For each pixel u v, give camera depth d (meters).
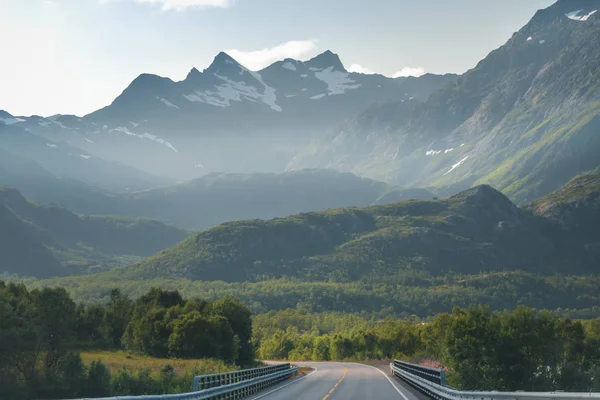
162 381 44.69
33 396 40.94
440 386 35.34
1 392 39.88
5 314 44.25
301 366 100.69
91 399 18.61
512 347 60.09
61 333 47.72
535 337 60.69
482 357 60.16
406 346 131.88
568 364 61.22
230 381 39.09
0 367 41.91
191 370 51.97
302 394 42.84
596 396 18.89
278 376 56.94
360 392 44.53
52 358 46.25
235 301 103.56
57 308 48.31
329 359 159.50
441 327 96.44
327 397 40.06
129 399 20.36
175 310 100.50
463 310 63.38
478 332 60.81
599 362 74.31
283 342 182.62
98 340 101.81
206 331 88.19
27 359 43.59
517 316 61.47
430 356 100.19
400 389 47.78
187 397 28.20
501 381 59.66
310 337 195.00
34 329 44.25
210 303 104.44
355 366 104.19
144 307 108.94
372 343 142.75
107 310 111.06
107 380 42.91
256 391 46.06
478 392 27.98
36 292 52.50
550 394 21.91
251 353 100.81
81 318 104.38
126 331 97.88
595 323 103.38
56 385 42.09
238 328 100.00
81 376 43.34
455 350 61.22
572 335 77.38
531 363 59.94
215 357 87.69
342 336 161.25
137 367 62.84
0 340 41.91
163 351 90.69
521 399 24.19
